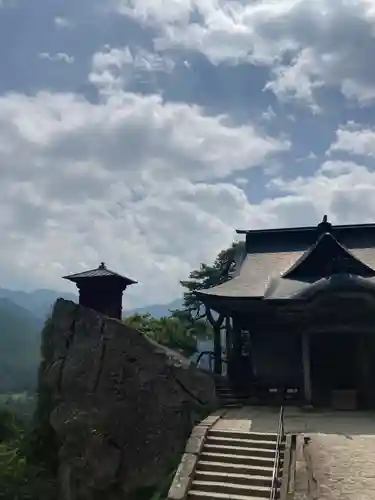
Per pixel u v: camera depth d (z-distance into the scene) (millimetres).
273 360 31891
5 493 31500
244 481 17734
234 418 24031
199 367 28750
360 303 27516
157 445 26672
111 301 35188
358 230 36719
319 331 28453
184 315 48938
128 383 29016
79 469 29219
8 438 46438
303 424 22828
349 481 16875
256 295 29984
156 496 22359
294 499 16203
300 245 36500
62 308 33688
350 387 30812
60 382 31812
